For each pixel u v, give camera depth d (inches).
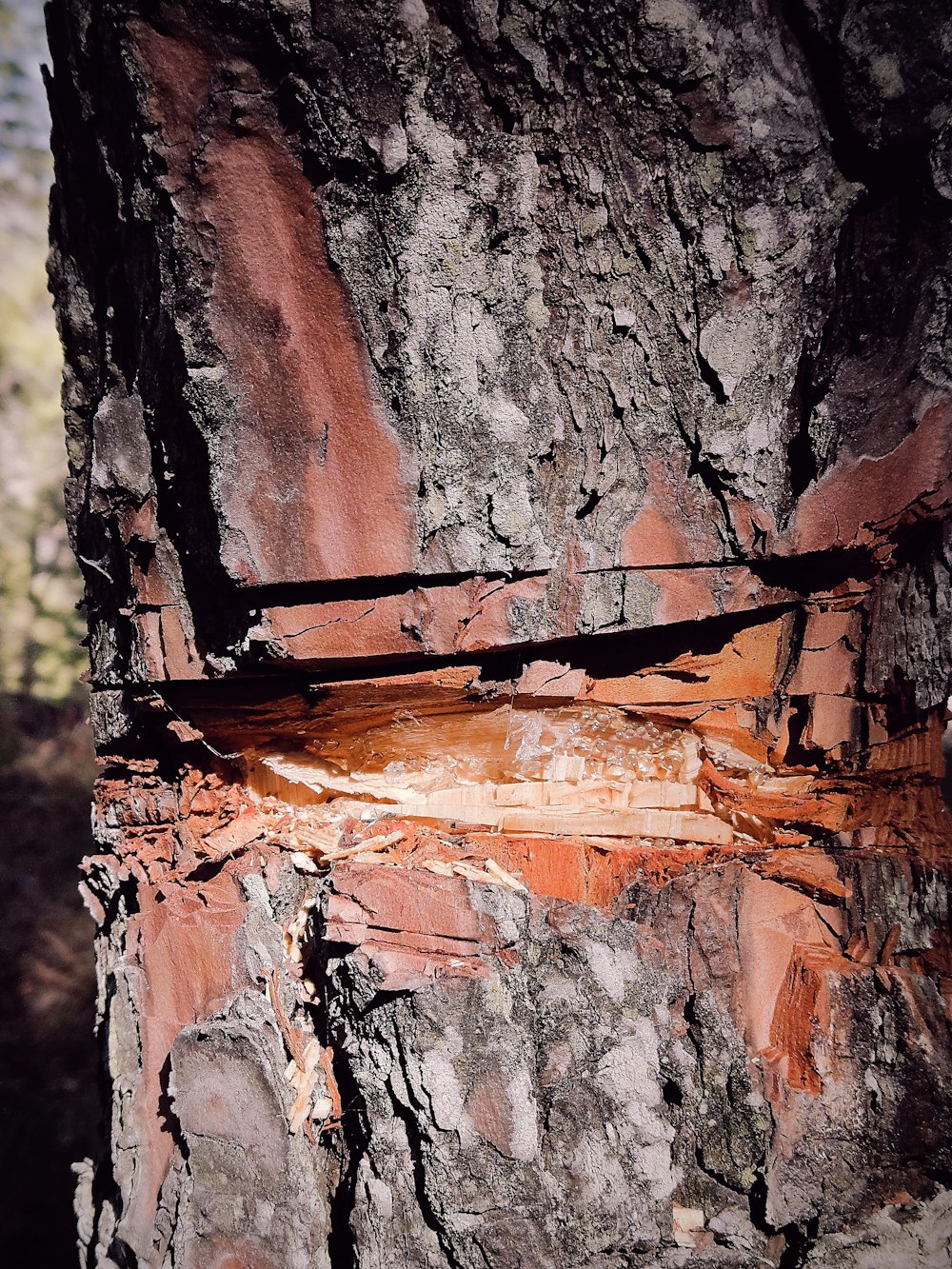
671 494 41.3
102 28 35.7
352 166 34.2
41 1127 96.0
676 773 52.0
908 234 39.5
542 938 41.8
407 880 41.6
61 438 157.8
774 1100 41.3
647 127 36.3
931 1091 42.2
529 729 49.3
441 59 33.7
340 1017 41.9
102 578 50.4
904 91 35.8
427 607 39.5
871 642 46.9
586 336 39.3
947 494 42.8
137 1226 43.4
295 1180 41.3
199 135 33.8
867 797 50.2
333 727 48.9
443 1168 37.9
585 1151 39.4
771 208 37.8
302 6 31.2
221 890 46.9
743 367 39.5
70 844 134.2
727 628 46.5
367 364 36.8
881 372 41.4
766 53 35.6
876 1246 39.9
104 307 47.3
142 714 49.2
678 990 42.8
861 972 43.8
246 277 35.8
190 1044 43.0
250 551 37.9
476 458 38.0
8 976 114.2
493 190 35.9
